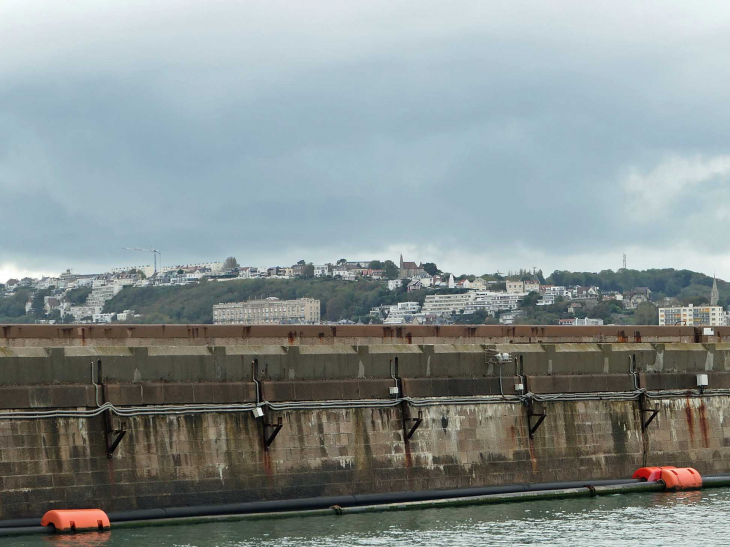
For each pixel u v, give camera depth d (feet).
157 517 193.67
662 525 214.28
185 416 200.34
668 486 245.45
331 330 267.18
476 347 236.43
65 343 241.76
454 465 226.38
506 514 220.23
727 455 261.44
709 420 260.62
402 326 275.39
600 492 238.27
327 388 214.69
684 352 259.80
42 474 186.29
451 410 227.61
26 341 238.07
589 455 243.40
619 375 249.55
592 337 302.25
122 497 192.75
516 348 239.91
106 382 194.29
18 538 181.37
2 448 183.32
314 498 210.18
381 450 219.00
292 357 212.84
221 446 202.90
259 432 207.21
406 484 220.43
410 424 222.07
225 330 256.32
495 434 232.32
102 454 191.62
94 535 186.29
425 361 226.99
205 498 200.03
